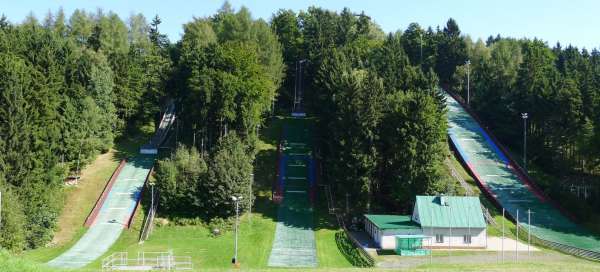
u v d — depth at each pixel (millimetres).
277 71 147000
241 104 112625
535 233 91625
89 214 96438
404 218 91125
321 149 115688
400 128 97812
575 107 123000
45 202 87812
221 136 110500
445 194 97062
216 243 86438
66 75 122375
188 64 124000
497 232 92000
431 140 96438
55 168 94188
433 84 131500
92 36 174375
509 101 140750
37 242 83562
